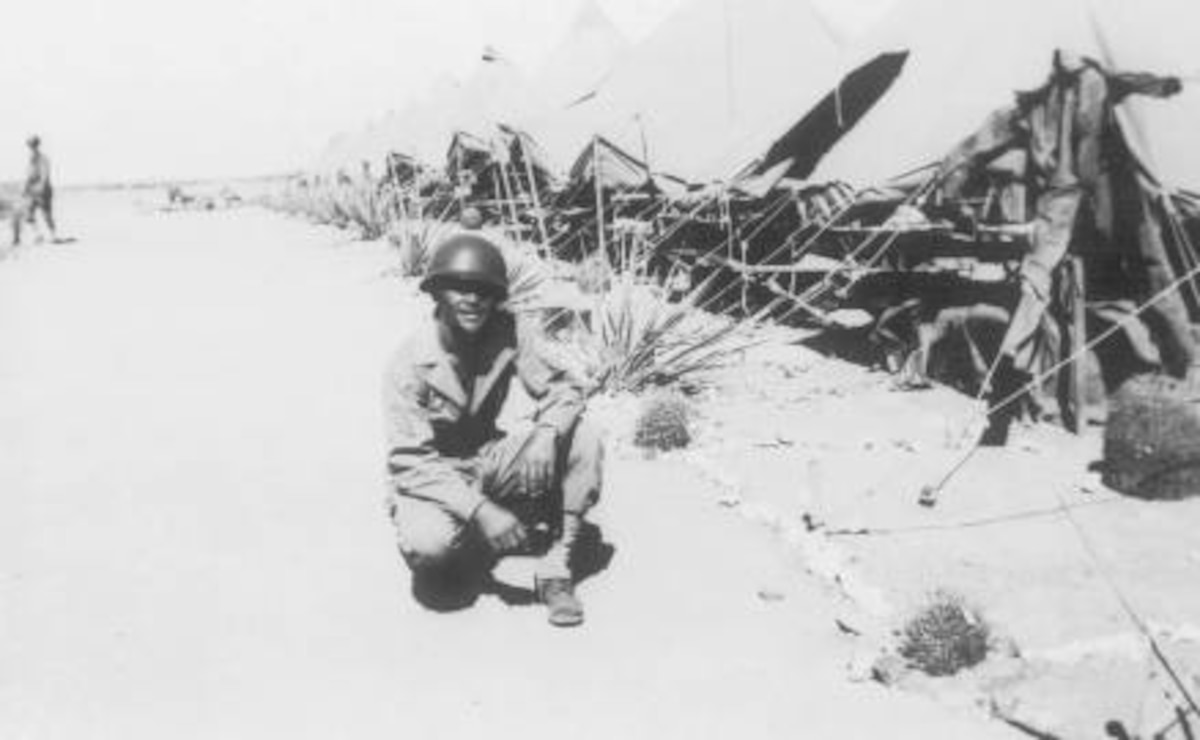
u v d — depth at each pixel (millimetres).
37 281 16547
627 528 5414
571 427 4531
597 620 4453
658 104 15328
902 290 8609
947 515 5445
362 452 6754
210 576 4910
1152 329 7121
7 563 5082
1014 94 7410
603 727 3688
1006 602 4492
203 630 4398
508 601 4633
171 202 55094
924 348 7992
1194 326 7285
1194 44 7434
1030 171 7527
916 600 4520
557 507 4785
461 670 4074
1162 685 3711
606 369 7973
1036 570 4797
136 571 4977
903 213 8375
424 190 25625
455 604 4609
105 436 7203
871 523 5344
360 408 7852
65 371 9375
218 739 3650
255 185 98062
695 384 8125
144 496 5980
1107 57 7312
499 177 22344
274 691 3943
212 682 4008
